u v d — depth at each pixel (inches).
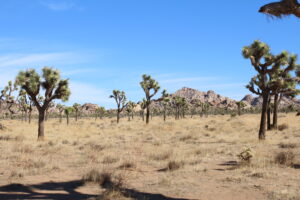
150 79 1601.9
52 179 338.3
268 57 745.0
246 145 646.5
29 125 1774.1
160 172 379.9
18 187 293.4
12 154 518.9
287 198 241.1
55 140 846.5
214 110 5191.9
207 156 504.7
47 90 878.4
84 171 385.4
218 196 258.5
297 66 742.5
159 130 1232.2
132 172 380.8
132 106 3262.8
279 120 1594.5
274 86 757.3
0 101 1320.1
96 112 4138.8
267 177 322.7
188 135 881.5
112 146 680.4
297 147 594.2
